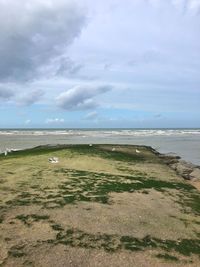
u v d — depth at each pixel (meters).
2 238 13.42
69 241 13.36
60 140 93.38
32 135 125.88
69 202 18.30
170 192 22.72
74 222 15.34
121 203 18.80
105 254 12.43
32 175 25.17
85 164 32.25
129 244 13.37
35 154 40.25
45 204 17.80
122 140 96.38
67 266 11.42
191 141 93.19
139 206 18.52
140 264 11.84
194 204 20.12
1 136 116.19
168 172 32.12
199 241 14.24
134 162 37.69
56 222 15.23
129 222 15.79
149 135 133.88
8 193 19.80
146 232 14.73
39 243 13.09
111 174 27.39
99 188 21.80
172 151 62.81
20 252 12.29
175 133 156.88
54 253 12.31
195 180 29.86
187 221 16.75
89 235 14.01
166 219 16.72
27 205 17.53
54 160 32.34
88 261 11.84
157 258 12.38
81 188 21.53
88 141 89.50
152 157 44.66
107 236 14.00
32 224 14.93
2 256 11.96
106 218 16.08
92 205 17.98
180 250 13.19
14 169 27.73
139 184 24.09
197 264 12.19
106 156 40.75
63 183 22.75
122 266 11.61
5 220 15.31
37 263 11.54
